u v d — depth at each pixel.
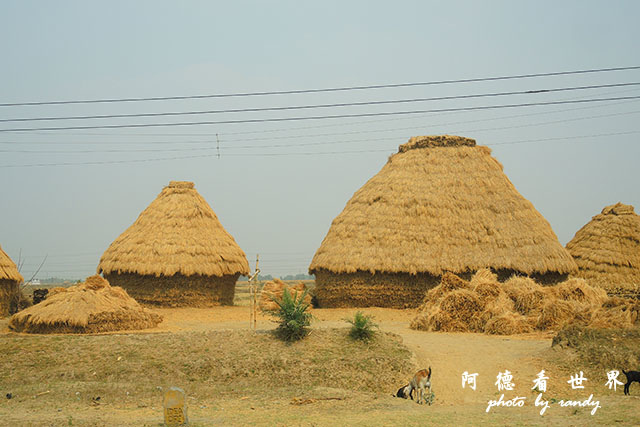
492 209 31.66
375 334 19.78
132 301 24.98
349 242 31.70
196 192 36.22
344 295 31.20
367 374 17.23
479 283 25.45
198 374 17.45
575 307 23.44
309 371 17.36
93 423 12.34
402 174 33.28
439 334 23.22
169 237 33.59
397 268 29.97
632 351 17.38
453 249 30.25
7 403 14.77
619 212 38.19
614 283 35.50
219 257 34.00
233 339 19.31
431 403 14.63
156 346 18.89
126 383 16.58
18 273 32.00
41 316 22.20
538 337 21.88
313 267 32.78
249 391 15.91
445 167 33.12
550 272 30.62
